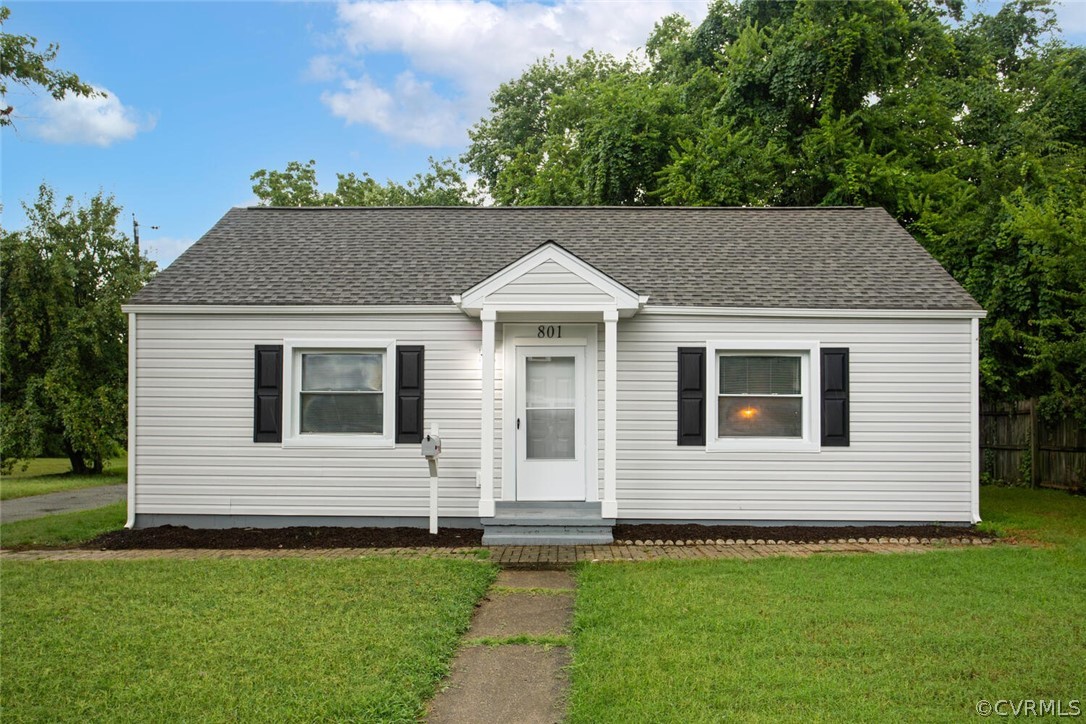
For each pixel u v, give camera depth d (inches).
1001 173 797.2
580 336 481.7
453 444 478.6
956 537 449.4
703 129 908.6
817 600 301.7
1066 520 497.0
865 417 477.1
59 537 451.8
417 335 480.4
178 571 353.7
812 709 201.0
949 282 498.6
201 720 195.3
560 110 1179.3
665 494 476.7
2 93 504.7
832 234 565.9
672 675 222.8
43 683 219.0
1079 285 558.9
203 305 474.6
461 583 328.8
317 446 477.4
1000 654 240.4
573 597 320.8
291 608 290.8
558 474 479.8
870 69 847.7
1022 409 684.1
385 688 213.3
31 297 861.2
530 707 209.2
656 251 539.2
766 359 484.4
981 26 1128.8
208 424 478.3
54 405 870.4
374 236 560.4
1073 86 964.0
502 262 521.7
